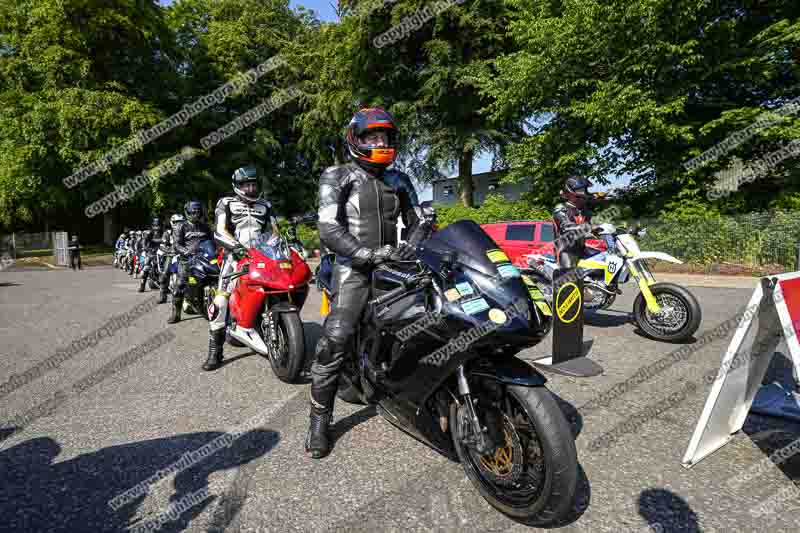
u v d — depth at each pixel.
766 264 12.51
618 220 15.78
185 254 6.84
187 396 4.05
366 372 2.92
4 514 2.38
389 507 2.39
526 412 2.17
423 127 23.31
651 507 2.35
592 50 15.64
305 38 36.28
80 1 25.20
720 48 14.36
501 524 2.24
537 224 10.80
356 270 2.98
